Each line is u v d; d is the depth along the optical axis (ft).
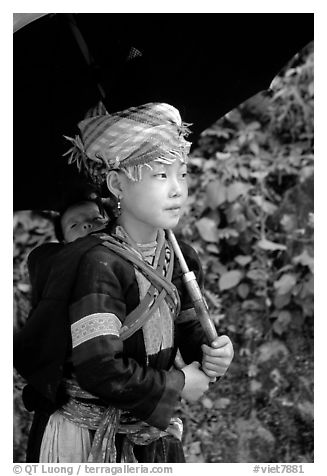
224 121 12.66
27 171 7.90
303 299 12.19
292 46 7.73
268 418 12.26
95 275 5.99
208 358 6.29
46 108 7.50
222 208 12.42
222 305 12.41
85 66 7.18
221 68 7.67
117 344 5.87
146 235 6.39
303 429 12.21
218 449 12.15
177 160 6.20
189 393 6.20
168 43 7.41
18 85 7.47
